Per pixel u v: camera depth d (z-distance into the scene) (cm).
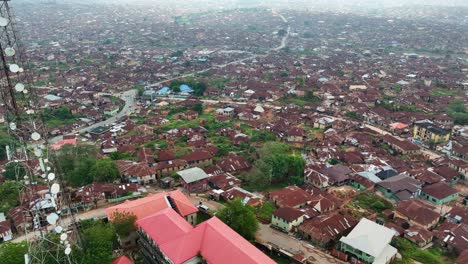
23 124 5991
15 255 7969
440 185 14250
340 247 10362
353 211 12656
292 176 14925
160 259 8381
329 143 19012
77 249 7838
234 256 7588
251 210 10538
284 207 11669
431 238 11269
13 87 5762
